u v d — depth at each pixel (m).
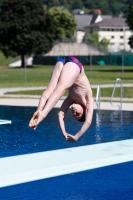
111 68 81.69
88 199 8.82
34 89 35.97
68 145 14.13
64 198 8.85
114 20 179.88
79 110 9.17
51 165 10.27
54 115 21.92
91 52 108.69
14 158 11.05
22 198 8.79
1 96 31.72
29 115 21.72
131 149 12.18
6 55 96.44
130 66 91.81
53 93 8.73
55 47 108.56
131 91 33.94
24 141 14.91
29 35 94.06
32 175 9.77
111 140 14.95
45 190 9.23
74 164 10.41
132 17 72.38
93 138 15.38
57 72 8.99
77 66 8.98
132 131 16.88
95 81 44.81
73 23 150.25
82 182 9.74
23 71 72.25
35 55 99.06
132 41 76.88
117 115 21.58
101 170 10.53
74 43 108.62
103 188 9.45
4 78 54.78
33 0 94.44
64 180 9.84
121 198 8.92
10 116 21.38
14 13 94.56
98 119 20.23
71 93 9.23
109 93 33.12
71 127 17.94
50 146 13.99
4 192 9.08
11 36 94.75
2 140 15.13
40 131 17.05
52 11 150.00
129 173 10.37
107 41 162.25
